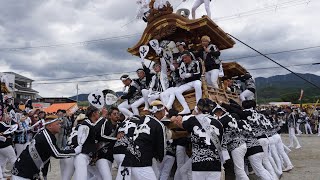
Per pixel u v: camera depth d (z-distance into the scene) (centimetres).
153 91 775
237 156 604
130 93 818
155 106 504
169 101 704
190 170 636
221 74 783
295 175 845
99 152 562
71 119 1318
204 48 767
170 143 688
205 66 757
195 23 780
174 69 763
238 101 912
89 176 634
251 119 737
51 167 1098
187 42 864
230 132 598
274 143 850
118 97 823
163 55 820
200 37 841
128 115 802
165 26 821
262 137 725
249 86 925
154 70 804
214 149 494
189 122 517
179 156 671
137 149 473
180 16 805
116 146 558
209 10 850
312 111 2867
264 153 713
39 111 1112
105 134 547
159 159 495
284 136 2177
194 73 697
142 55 848
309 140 1856
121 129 560
